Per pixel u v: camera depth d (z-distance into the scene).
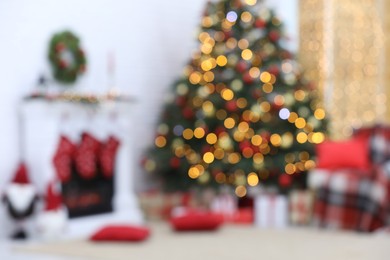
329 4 9.64
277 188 8.09
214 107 8.12
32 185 7.14
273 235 7.32
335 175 7.60
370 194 7.41
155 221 8.18
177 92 8.40
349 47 9.66
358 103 9.68
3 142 7.29
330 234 7.36
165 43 8.87
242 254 6.51
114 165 7.97
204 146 8.19
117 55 8.35
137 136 8.56
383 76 9.66
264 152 8.05
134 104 8.13
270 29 8.37
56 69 7.66
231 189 8.12
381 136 7.85
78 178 7.56
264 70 8.16
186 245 6.86
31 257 6.45
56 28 7.75
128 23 8.47
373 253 6.51
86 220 7.61
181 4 9.05
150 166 8.40
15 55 7.39
